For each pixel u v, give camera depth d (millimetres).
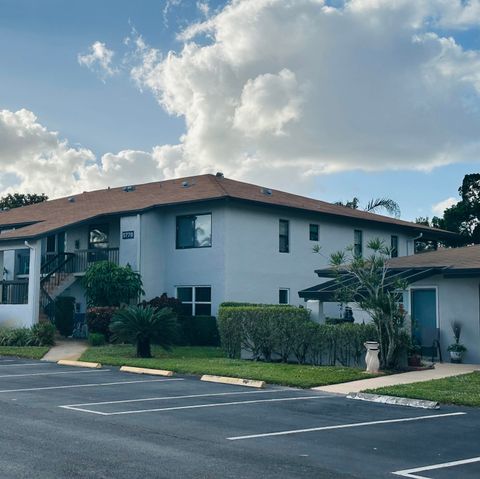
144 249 29375
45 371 18938
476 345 20609
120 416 11500
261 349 21453
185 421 11141
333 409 12766
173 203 28891
